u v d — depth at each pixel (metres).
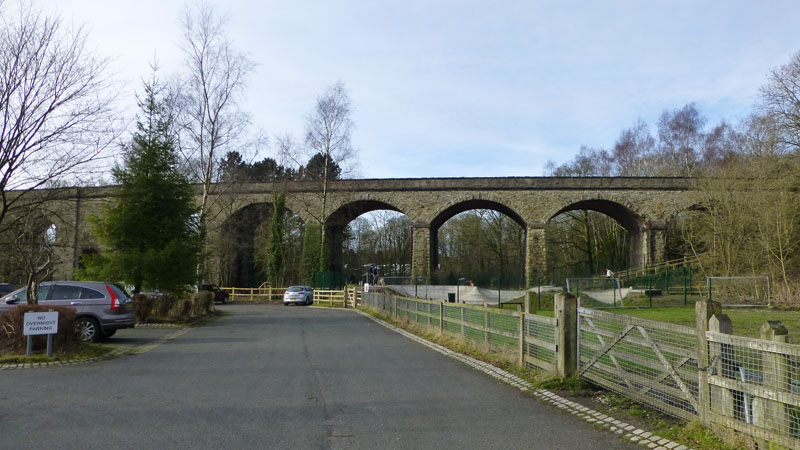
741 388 5.11
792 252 30.19
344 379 9.09
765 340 4.94
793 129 30.11
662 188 41.06
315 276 43.22
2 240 20.33
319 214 45.03
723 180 33.09
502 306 29.20
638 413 6.64
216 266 46.88
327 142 42.88
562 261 61.09
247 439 5.66
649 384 6.72
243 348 13.37
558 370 8.47
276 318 24.73
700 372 5.68
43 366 10.19
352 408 7.06
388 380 9.02
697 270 36.66
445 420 6.48
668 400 6.42
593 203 43.47
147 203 21.67
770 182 30.41
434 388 8.36
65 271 38.06
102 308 14.20
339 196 44.34
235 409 6.96
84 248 38.66
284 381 8.89
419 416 6.66
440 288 35.28
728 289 30.08
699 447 5.30
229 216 43.75
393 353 12.38
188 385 8.53
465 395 7.86
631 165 57.50
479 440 5.69
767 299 27.27
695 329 5.82
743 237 32.06
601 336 7.76
